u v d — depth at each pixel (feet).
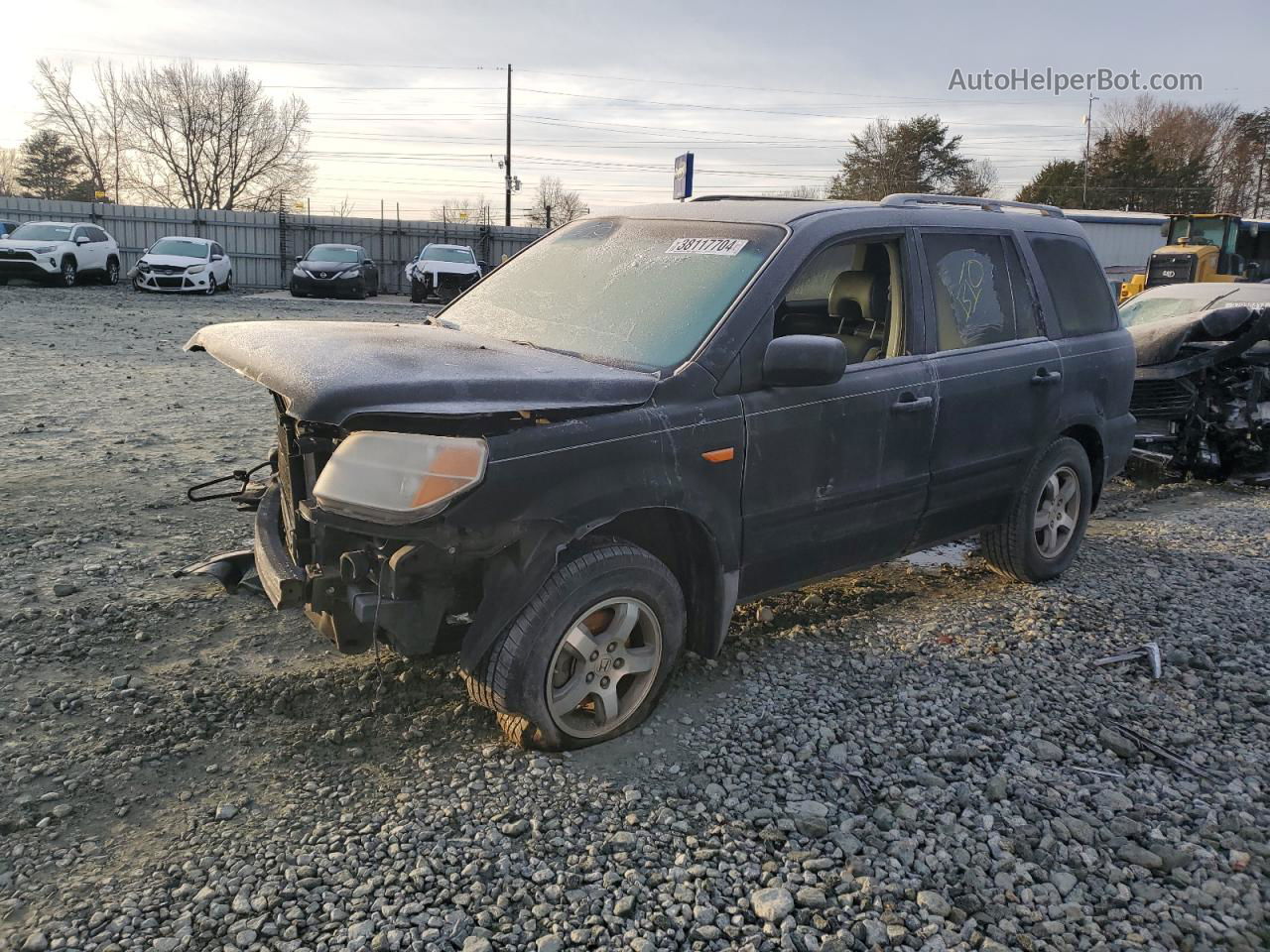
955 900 8.72
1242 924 8.50
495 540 9.70
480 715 11.66
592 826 9.57
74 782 10.01
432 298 88.43
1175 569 18.06
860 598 16.29
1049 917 8.55
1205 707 12.49
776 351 11.33
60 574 15.75
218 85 210.38
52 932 7.87
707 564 11.77
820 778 10.58
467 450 9.45
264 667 12.78
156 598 14.93
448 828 9.44
